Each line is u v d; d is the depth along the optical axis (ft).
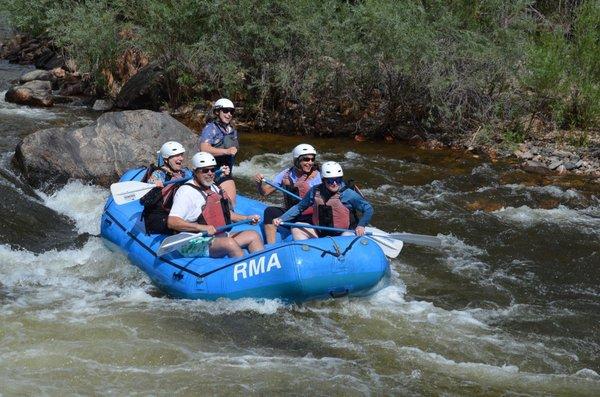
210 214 26.55
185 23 51.65
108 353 22.49
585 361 23.44
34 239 31.50
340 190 27.30
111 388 20.71
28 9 65.41
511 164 43.78
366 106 50.75
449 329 24.99
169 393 20.58
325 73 48.73
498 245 32.81
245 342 23.62
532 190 39.55
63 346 22.76
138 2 53.16
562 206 37.45
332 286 25.12
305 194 28.63
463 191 39.37
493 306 27.02
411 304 26.58
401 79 48.11
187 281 26.27
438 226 34.65
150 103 54.60
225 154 31.35
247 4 48.88
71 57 59.82
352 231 26.89
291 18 49.83
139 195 29.25
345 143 47.37
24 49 71.00
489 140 46.70
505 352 23.72
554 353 23.84
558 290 28.71
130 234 28.94
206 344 23.36
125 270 28.84
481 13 50.11
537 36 55.31
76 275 28.48
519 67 48.78
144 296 26.61
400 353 23.30
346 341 23.86
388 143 47.57
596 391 21.72
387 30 46.11
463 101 48.49
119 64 57.82
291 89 48.98
